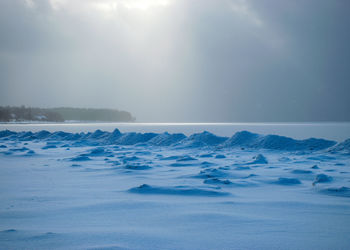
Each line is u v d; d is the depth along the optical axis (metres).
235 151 20.67
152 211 5.95
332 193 7.71
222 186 8.80
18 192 7.97
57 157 17.39
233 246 4.01
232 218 5.39
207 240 4.24
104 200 6.95
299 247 4.00
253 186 8.88
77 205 6.46
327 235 4.48
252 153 19.41
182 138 27.17
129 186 8.87
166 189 7.97
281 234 4.52
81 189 8.42
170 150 21.91
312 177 10.42
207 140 25.28
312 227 4.89
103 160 15.66
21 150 20.59
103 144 27.77
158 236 4.39
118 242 4.12
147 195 7.58
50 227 4.89
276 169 12.27
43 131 36.16
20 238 4.29
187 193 7.70
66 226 4.95
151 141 27.39
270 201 6.81
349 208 6.17
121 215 5.66
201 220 5.27
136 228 4.82
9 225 5.04
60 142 29.02
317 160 15.55
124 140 28.50
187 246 4.00
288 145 21.94
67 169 12.52
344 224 5.05
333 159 16.02
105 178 10.39
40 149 22.64
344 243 4.14
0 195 7.55
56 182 9.61
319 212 5.86
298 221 5.23
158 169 12.37
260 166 13.23
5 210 6.05
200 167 12.96
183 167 13.01
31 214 5.76
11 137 35.28
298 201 6.79
